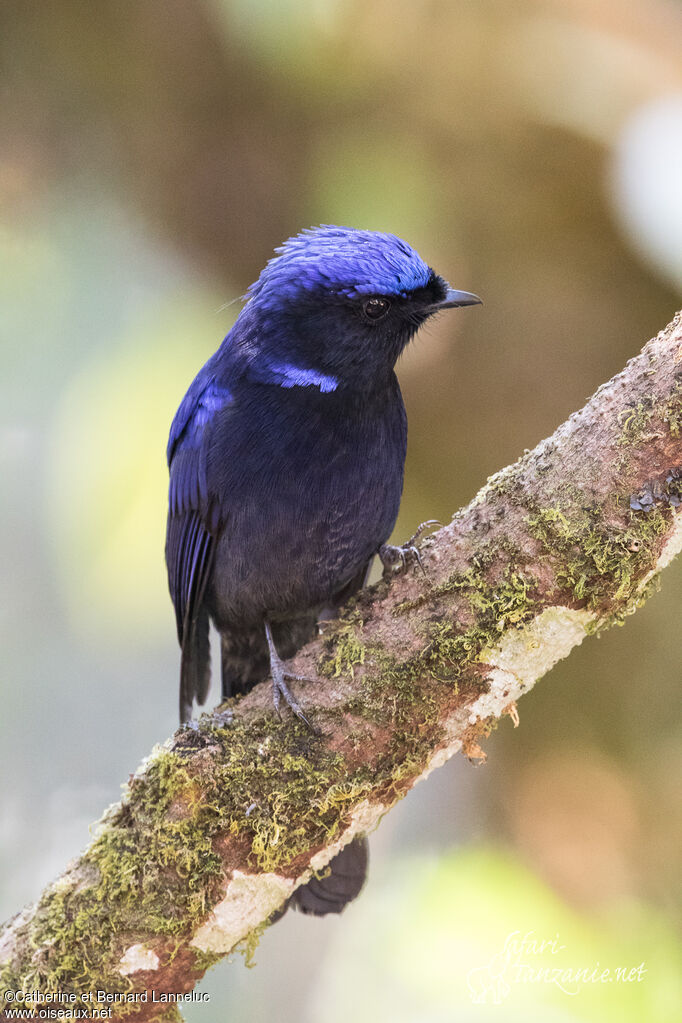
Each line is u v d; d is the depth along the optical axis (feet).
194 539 28.17
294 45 33.58
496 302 37.52
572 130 34.30
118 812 21.07
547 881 35.73
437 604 21.31
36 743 44.73
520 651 21.17
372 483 26.81
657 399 20.67
